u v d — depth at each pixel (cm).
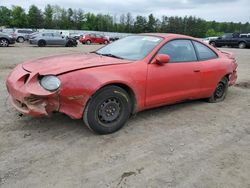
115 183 302
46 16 9850
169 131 439
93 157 350
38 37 2527
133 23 9631
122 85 414
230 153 379
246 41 2769
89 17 10162
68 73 373
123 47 499
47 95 360
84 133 413
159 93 463
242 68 1205
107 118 407
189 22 8900
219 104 600
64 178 306
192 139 416
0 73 873
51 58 452
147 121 475
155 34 518
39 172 315
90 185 297
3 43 2225
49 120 452
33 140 386
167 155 364
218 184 309
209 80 554
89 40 3519
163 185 302
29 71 389
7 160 335
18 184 293
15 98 389
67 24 10012
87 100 379
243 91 748
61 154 354
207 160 357
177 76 483
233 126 477
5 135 397
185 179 314
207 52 566
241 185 309
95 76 383
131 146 382
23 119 453
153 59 453
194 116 514
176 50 498
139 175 318
